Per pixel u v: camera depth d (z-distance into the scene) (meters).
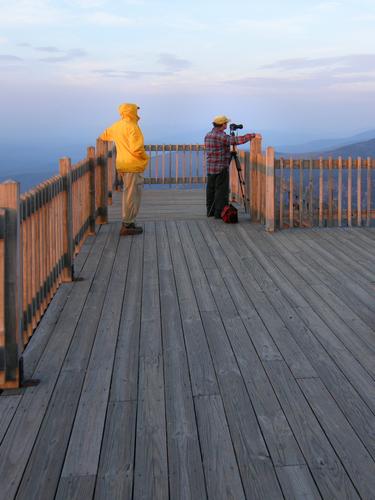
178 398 3.79
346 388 3.91
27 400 3.78
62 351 4.64
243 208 12.55
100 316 5.51
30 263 4.92
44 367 4.32
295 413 3.56
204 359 4.45
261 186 10.53
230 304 5.84
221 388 3.94
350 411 3.58
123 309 5.72
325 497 2.71
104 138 9.60
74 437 3.30
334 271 7.13
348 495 2.73
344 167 10.20
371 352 4.55
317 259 7.79
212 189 11.17
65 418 3.53
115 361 4.43
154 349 4.67
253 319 5.38
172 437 3.29
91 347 4.72
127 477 2.90
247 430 3.36
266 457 3.07
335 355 4.50
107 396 3.83
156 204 13.55
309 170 10.11
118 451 3.14
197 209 12.61
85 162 9.12
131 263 7.64
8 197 3.83
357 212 10.27
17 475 2.92
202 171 17.08
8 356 3.94
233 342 4.80
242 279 6.80
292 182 10.05
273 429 3.36
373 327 5.12
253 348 4.66
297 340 4.83
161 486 2.82
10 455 3.11
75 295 6.21
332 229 10.00
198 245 8.76
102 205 10.65
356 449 3.13
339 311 5.58
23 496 2.74
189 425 3.43
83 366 4.34
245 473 2.92
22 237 4.41
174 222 10.74
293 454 3.09
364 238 9.19
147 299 6.04
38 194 5.30
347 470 2.93
